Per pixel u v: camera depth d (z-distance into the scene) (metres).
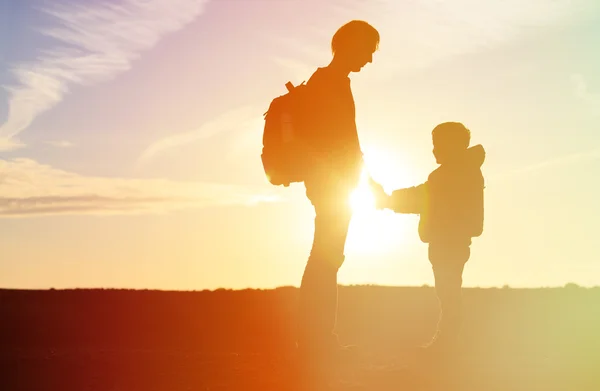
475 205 8.98
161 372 7.87
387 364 8.17
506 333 13.01
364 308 17.17
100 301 19.97
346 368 7.82
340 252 8.27
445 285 8.96
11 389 7.33
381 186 9.02
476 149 9.05
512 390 6.95
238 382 7.28
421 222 9.03
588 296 18.25
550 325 14.30
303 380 7.30
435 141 9.06
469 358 8.57
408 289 20.17
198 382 7.34
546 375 7.55
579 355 8.90
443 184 8.93
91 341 15.46
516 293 19.12
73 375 7.85
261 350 12.87
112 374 7.86
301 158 8.15
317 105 8.12
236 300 20.06
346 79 8.35
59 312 18.25
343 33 8.31
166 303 19.69
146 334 16.06
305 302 8.21
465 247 8.98
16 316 17.94
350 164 8.18
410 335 13.96
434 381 7.27
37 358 8.86
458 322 8.96
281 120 8.19
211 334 15.80
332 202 8.19
